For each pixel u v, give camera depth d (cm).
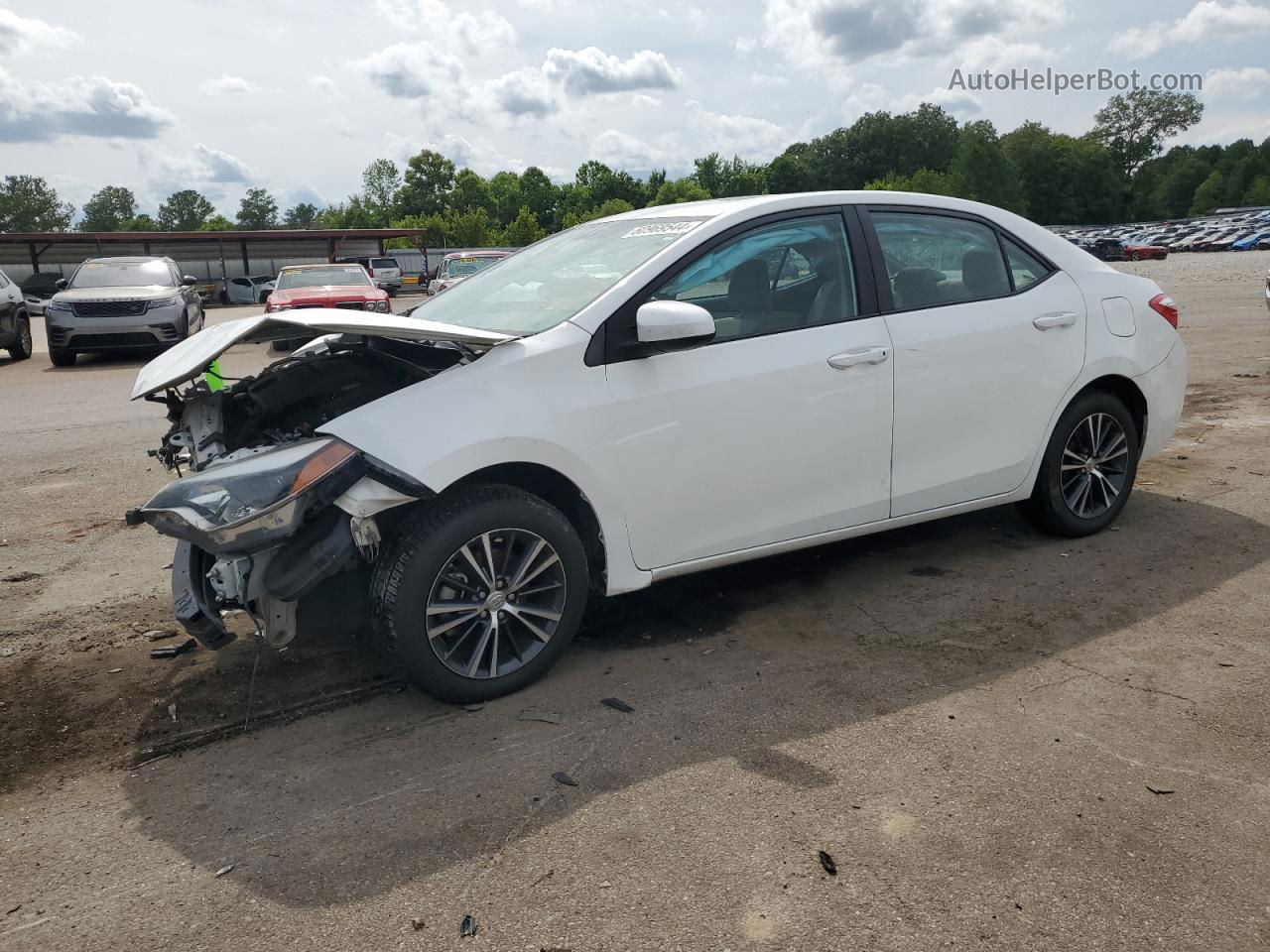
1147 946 214
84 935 230
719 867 245
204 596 336
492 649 337
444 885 243
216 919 234
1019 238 454
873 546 485
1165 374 491
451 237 9531
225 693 354
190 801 286
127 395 1142
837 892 234
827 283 393
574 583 347
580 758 300
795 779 283
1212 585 417
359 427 310
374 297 1603
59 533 568
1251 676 336
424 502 325
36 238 4166
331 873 249
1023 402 439
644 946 219
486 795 281
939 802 269
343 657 380
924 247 421
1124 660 352
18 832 274
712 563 376
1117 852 246
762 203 387
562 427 332
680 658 368
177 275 1655
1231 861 242
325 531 307
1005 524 511
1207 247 5922
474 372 327
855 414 390
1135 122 11788
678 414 353
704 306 365
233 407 372
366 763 303
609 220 443
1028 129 10256
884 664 356
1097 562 449
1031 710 319
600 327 344
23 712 345
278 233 4459
